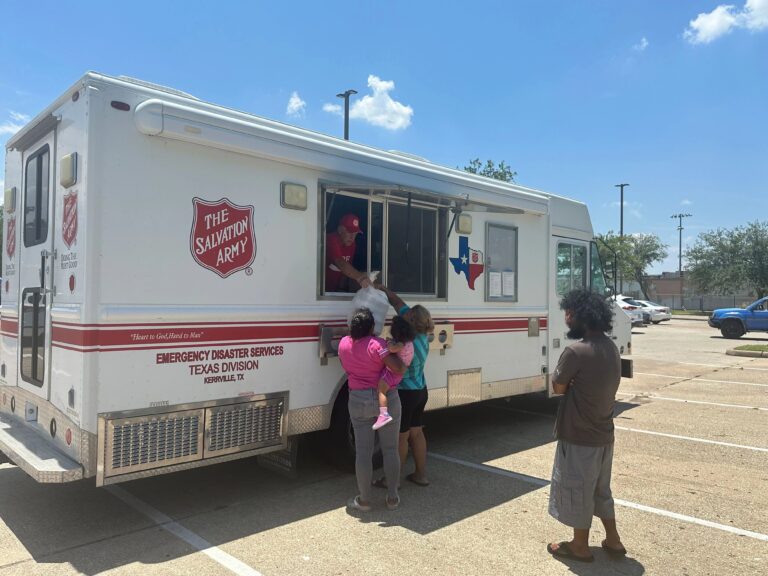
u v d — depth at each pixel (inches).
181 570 136.5
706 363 551.2
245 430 173.2
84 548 147.7
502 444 254.5
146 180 154.5
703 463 227.1
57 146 166.1
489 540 155.3
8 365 201.8
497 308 262.4
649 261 2348.7
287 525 163.5
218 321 166.9
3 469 211.0
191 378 161.3
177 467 158.6
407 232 208.5
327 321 195.6
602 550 150.0
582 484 140.3
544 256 292.5
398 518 169.3
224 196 169.5
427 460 229.8
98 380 145.7
